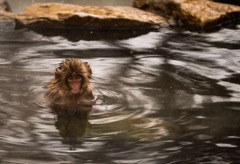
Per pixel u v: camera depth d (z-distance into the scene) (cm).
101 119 1958
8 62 2673
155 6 3703
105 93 2228
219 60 2773
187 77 2478
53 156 1667
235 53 2912
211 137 1817
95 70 2555
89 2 4022
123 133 1834
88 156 1670
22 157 1656
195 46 3070
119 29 3450
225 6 3653
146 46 3067
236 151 1719
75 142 1767
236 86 2353
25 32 3325
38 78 2417
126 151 1702
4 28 3397
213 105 2117
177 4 3581
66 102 2094
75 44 3080
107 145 1747
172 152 1702
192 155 1684
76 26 3428
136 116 1992
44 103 2100
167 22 3562
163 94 2241
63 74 2070
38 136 1812
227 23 3591
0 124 1898
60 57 2789
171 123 1930
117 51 2941
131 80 2416
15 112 2009
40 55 2817
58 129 1870
